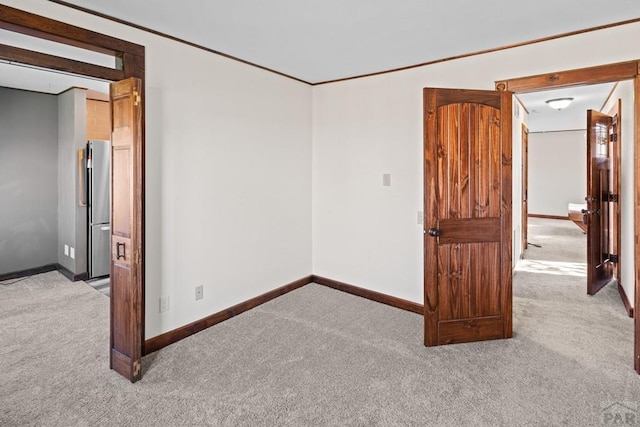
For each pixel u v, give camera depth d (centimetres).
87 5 225
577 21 252
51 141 486
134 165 226
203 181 311
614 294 404
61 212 486
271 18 246
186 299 301
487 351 275
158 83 273
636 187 240
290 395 219
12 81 418
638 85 246
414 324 326
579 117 745
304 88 418
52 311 353
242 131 345
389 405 210
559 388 225
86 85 438
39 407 206
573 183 1002
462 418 198
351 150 400
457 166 285
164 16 243
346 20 251
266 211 376
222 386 228
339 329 314
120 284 238
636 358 242
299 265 425
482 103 287
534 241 716
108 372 244
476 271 289
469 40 287
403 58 329
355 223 402
